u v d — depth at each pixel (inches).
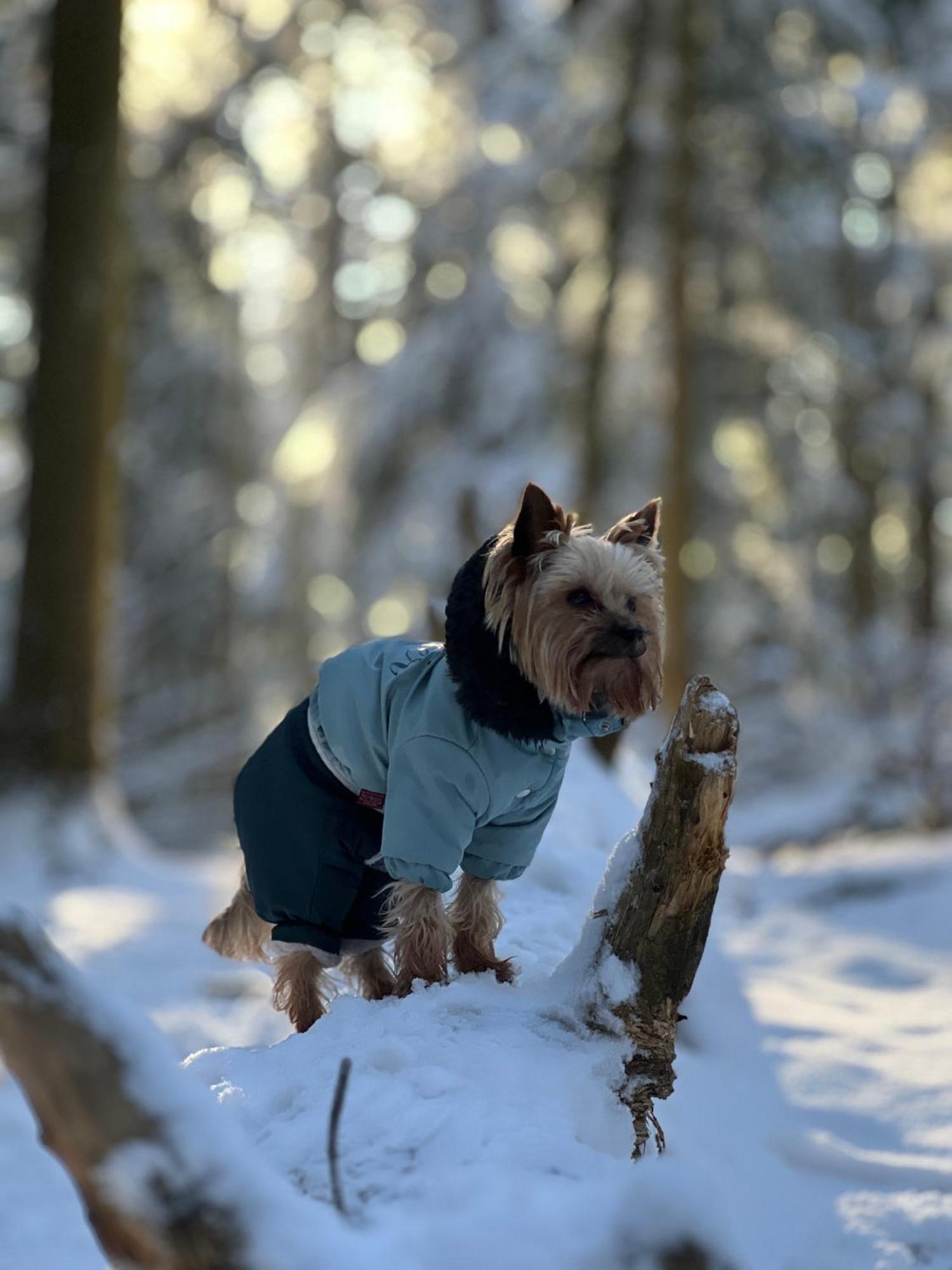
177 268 942.4
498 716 151.5
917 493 896.3
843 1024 258.1
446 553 761.6
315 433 802.8
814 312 769.6
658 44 690.8
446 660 157.9
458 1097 123.6
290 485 878.4
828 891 424.2
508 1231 100.1
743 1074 202.8
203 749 1011.3
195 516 1030.4
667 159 689.6
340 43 890.1
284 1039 149.1
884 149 775.7
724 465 819.4
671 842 132.6
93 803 497.4
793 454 845.2
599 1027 137.4
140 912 402.9
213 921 180.4
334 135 945.5
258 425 1074.1
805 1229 152.0
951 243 841.5
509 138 737.6
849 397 831.1
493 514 731.4
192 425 1021.8
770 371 803.4
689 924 135.6
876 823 632.4
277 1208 94.2
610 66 706.8
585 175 711.7
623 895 138.9
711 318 729.0
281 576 945.5
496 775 153.3
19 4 680.4
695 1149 161.0
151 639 1031.0
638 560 160.9
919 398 854.5
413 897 157.9
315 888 162.6
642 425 778.2
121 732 1015.6
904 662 669.9
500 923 172.7
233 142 873.5
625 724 161.6
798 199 737.6
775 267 721.6
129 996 297.7
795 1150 179.6
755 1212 152.7
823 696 837.2
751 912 411.5
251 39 839.7
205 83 846.5
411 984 157.6
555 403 765.3
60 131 513.7
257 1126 127.5
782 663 873.5
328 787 162.6
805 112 701.3
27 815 482.6
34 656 499.8
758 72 692.7
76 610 504.4
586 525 166.1
